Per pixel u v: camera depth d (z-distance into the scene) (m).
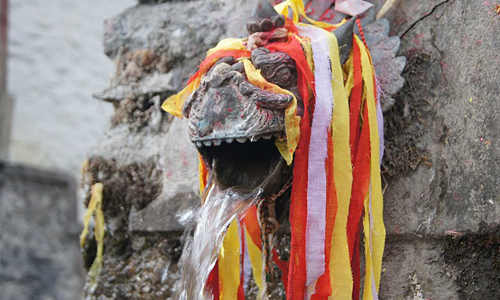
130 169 1.90
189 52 1.86
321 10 1.60
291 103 1.26
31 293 5.25
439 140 1.46
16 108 5.50
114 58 2.02
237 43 1.38
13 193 5.27
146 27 1.96
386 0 1.58
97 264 1.91
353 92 1.39
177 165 1.82
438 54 1.50
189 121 1.33
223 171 1.40
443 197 1.44
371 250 1.34
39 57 5.61
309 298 1.31
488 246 1.39
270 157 1.42
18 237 5.27
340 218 1.31
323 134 1.30
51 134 5.62
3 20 5.46
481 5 1.45
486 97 1.40
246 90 1.27
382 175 1.52
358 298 1.38
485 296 1.38
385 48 1.52
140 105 1.94
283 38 1.36
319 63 1.33
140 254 1.87
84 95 5.75
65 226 5.51
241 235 1.52
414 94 1.51
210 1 1.88
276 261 1.50
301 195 1.30
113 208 1.91
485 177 1.38
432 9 1.52
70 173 5.65
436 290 1.44
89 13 5.82
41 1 5.63
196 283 1.36
